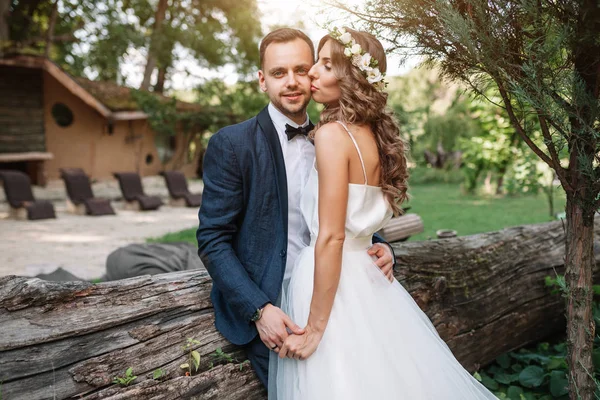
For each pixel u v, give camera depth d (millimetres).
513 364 3566
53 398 1728
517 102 2266
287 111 2174
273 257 2154
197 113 18578
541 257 3789
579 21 1932
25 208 10812
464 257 3318
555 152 2256
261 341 2207
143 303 2105
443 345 2240
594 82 2150
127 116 16172
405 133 19766
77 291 1979
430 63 2406
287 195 2184
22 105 15094
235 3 20656
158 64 22641
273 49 2129
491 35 2020
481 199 13516
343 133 1927
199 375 2061
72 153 16172
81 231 9289
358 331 1962
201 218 2139
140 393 1883
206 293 2318
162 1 20625
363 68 1937
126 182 12586
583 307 2416
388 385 1901
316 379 1910
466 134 19547
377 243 2324
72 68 22641
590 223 2363
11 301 1838
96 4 19953
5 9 17562
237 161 2105
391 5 2197
